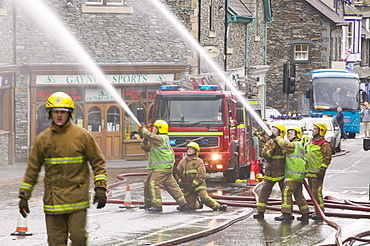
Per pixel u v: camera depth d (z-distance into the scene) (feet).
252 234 71.61
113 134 155.33
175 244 65.46
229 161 114.62
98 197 47.70
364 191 110.32
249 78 143.74
